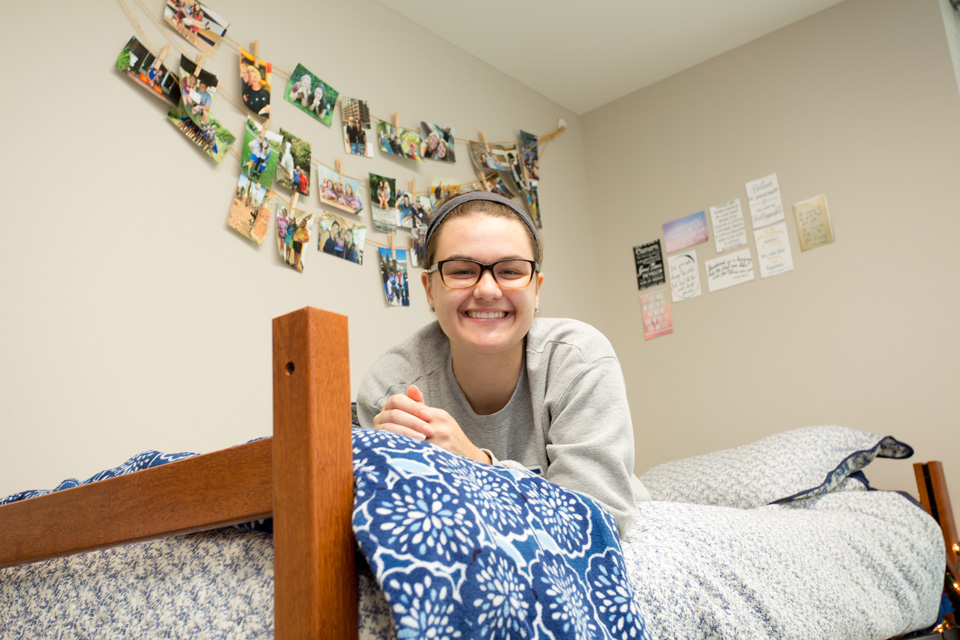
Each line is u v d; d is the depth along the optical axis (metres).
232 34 2.21
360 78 2.64
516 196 3.23
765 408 3.04
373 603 0.58
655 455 3.30
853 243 2.91
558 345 1.22
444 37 3.06
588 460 1.06
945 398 2.65
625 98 3.63
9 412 1.57
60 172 1.75
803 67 3.11
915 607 1.47
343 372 0.61
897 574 1.46
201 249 2.00
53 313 1.67
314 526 0.55
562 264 3.40
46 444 1.61
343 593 0.56
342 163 2.44
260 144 2.18
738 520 1.21
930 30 2.84
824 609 1.15
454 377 1.25
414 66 2.89
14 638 0.79
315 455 0.56
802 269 3.02
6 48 1.70
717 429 3.15
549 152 3.51
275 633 0.56
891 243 2.83
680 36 3.19
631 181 3.56
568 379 1.17
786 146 3.12
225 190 2.09
